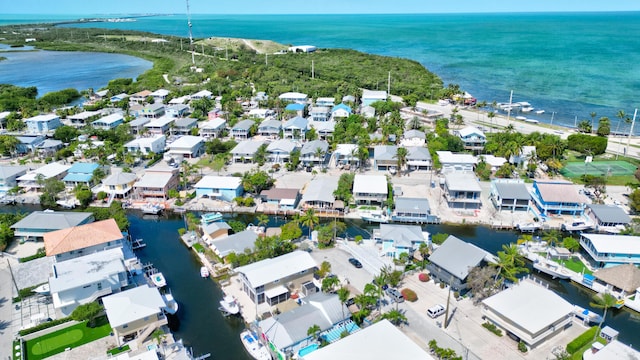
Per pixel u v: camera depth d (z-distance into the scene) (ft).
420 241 307.37
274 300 258.57
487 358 218.59
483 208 386.73
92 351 224.33
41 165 495.82
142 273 291.79
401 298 261.65
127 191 410.52
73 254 289.74
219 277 293.23
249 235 320.91
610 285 271.90
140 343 228.63
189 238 339.77
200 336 242.37
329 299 243.40
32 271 282.56
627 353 200.85
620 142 571.69
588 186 405.39
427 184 437.17
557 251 312.09
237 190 406.21
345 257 312.29
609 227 342.64
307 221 335.26
